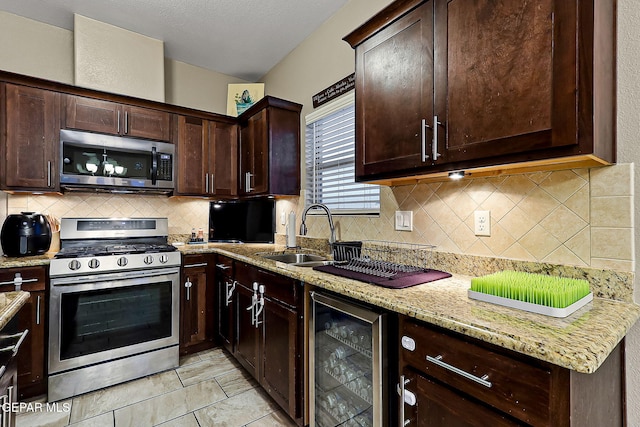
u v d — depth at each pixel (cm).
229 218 313
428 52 128
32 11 236
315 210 254
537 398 74
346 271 156
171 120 272
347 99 221
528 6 98
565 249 117
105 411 181
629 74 103
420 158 131
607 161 101
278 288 175
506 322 86
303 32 260
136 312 221
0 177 209
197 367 233
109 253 218
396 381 114
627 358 102
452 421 91
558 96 92
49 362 190
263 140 262
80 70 241
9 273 185
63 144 227
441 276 144
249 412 180
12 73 211
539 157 98
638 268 101
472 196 147
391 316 116
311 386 155
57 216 253
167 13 237
